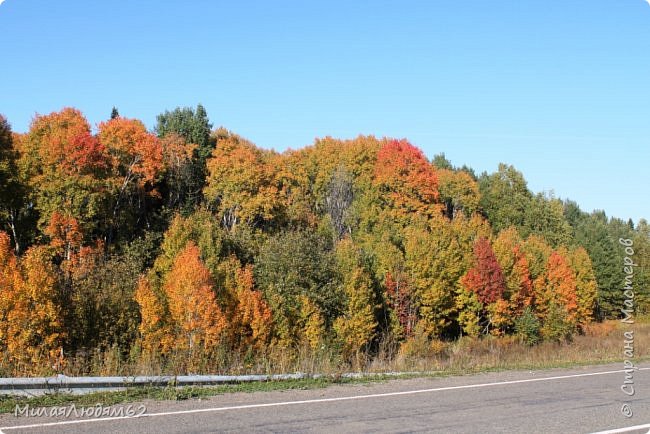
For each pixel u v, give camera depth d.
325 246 45.69
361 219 60.16
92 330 26.73
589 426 9.08
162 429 7.84
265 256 41.22
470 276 46.69
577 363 20.22
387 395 11.19
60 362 13.84
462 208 78.31
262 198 57.16
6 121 45.31
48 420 8.15
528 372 16.34
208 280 30.72
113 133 54.56
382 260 44.16
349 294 38.31
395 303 41.97
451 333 50.09
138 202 55.12
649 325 54.59
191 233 41.25
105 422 8.12
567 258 58.72
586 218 109.19
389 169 63.25
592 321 62.19
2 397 9.12
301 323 36.31
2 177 44.28
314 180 72.06
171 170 59.00
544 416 9.74
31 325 24.42
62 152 47.19
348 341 35.41
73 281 28.53
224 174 59.12
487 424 8.95
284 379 12.46
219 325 29.23
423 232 49.44
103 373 12.38
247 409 9.33
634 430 8.89
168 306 30.19
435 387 12.51
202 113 68.44
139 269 38.44
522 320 41.88
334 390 11.55
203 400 9.94
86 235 46.62
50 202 45.97
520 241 59.94
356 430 8.23
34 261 25.92
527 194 86.62
